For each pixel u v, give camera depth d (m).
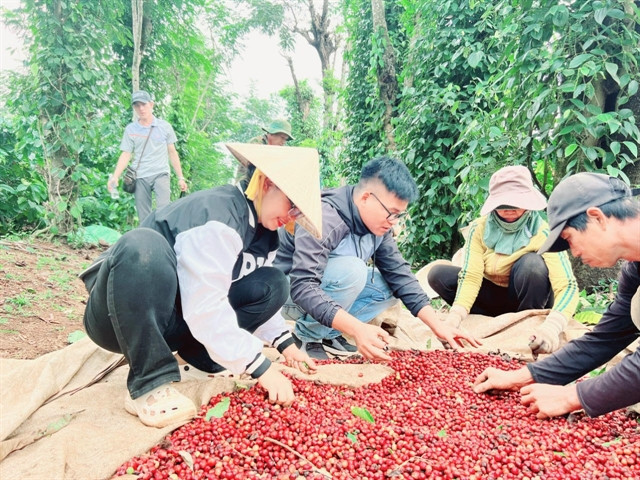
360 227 3.14
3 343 3.43
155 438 1.86
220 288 2.02
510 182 3.31
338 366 2.83
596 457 1.89
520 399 2.42
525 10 4.44
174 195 12.83
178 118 13.19
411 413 2.27
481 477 1.76
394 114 9.09
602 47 4.28
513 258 3.54
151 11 12.34
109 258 1.95
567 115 4.06
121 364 2.68
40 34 6.79
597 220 1.90
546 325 3.03
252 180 2.10
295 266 2.86
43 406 2.16
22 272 5.05
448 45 6.95
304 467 1.76
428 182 7.22
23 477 1.58
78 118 7.08
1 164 7.86
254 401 2.16
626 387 1.95
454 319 3.40
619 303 2.30
